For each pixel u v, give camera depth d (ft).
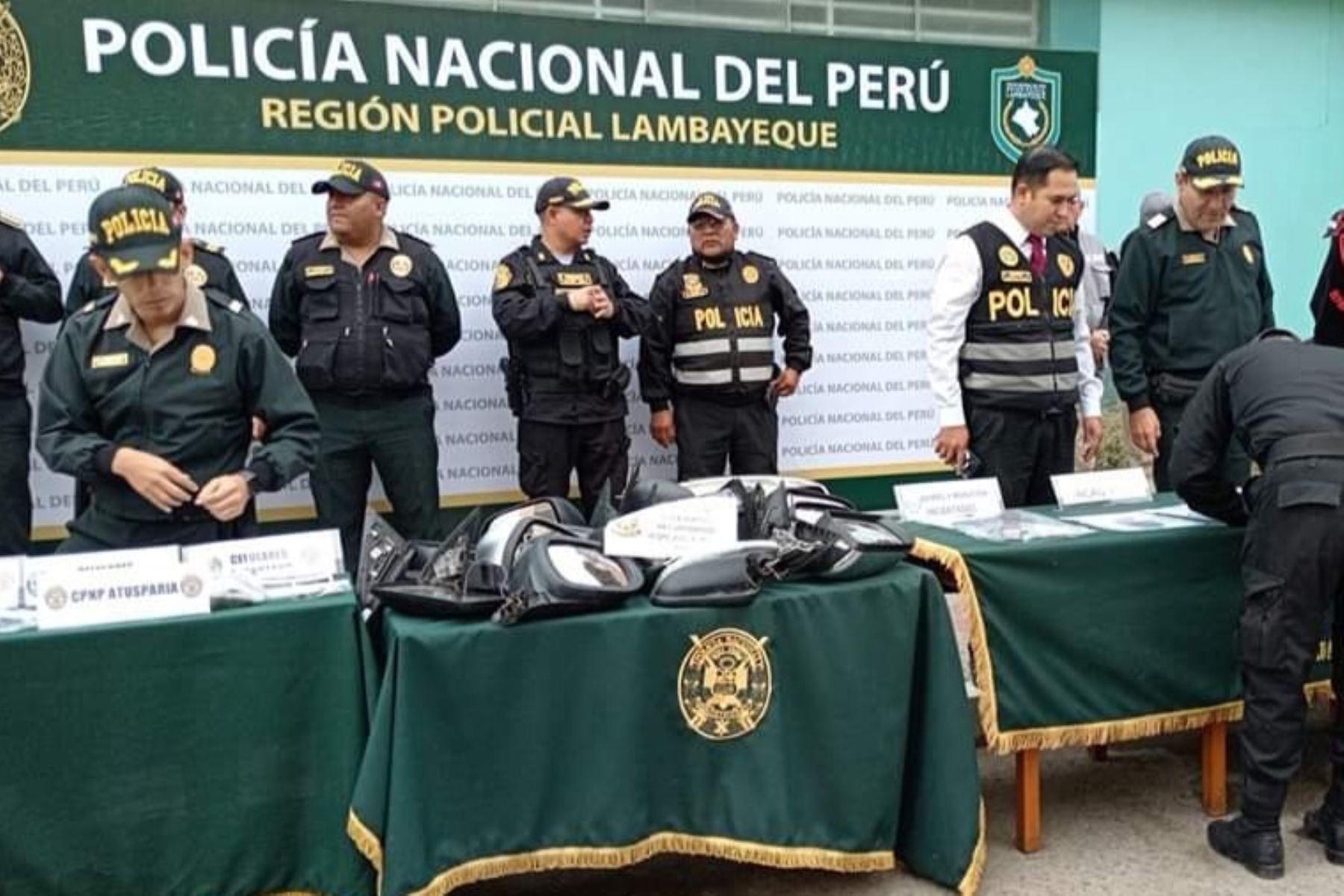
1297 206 20.80
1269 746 7.39
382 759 5.99
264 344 7.36
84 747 5.83
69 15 11.03
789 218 14.16
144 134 11.39
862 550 6.95
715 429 12.39
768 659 6.73
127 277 6.40
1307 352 7.70
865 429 14.85
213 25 11.50
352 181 10.69
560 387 11.71
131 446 7.13
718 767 6.72
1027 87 15.25
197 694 5.97
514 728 6.30
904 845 7.43
